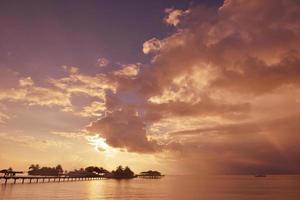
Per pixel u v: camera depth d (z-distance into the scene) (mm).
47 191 50906
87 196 44625
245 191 67562
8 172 79812
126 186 79625
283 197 51281
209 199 46125
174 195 51531
